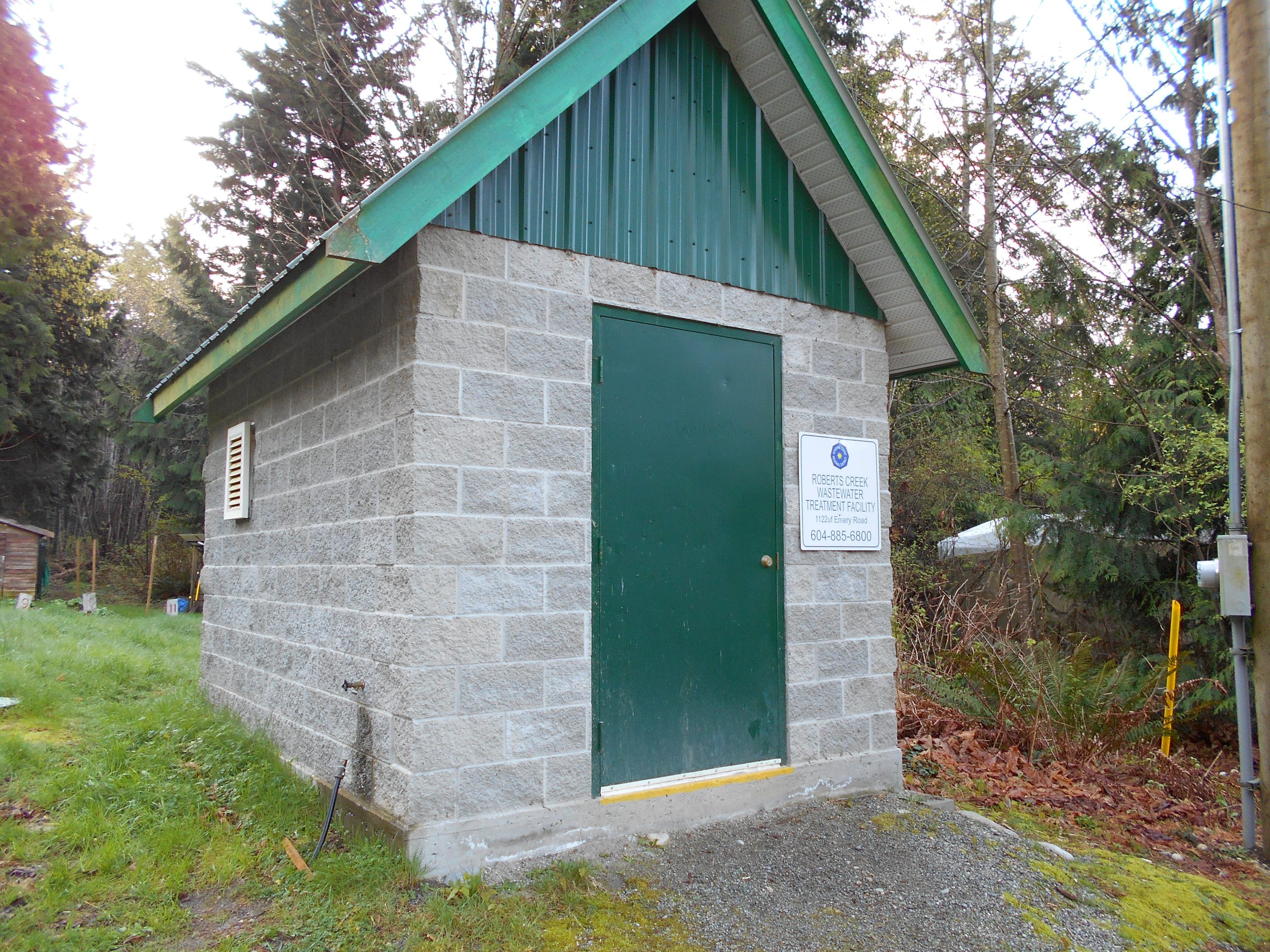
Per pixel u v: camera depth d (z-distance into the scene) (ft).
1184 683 26.25
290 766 16.06
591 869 12.95
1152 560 33.27
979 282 45.11
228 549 21.42
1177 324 32.73
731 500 16.22
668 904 12.27
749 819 15.55
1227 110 19.72
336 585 15.02
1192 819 19.86
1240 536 18.29
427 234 13.05
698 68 16.80
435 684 12.53
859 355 18.60
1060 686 23.88
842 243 18.69
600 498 14.48
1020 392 46.91
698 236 16.33
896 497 48.88
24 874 11.70
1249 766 18.25
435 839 12.25
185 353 73.31
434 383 12.91
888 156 43.73
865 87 45.32
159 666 27.48
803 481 17.26
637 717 14.60
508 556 13.35
